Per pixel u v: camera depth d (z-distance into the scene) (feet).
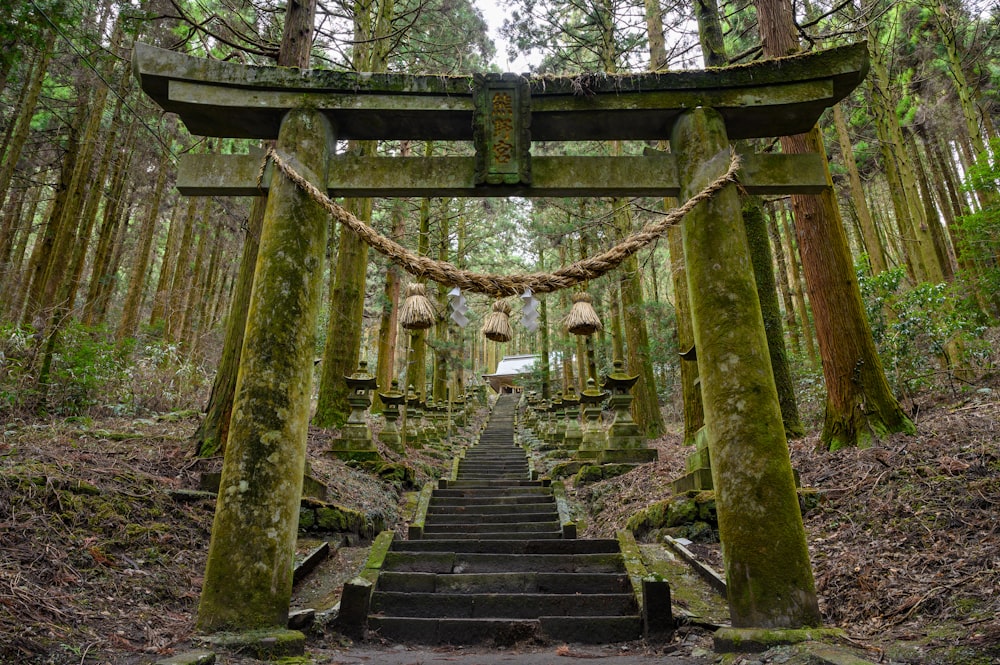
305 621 14.28
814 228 24.39
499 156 14.55
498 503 31.12
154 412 30.68
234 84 14.56
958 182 61.67
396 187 14.70
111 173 47.37
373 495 28.78
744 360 13.15
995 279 34.68
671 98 14.98
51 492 15.16
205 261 80.48
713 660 11.47
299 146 14.44
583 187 14.79
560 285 13.30
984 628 10.20
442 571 19.51
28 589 11.17
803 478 21.15
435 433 55.16
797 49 25.23
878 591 13.55
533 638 14.98
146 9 26.61
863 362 22.59
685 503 21.25
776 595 11.68
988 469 16.81
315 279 14.17
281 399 12.92
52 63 36.99
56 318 28.84
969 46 51.01
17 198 48.52
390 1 44.70
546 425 61.82
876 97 45.34
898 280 32.12
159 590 13.64
